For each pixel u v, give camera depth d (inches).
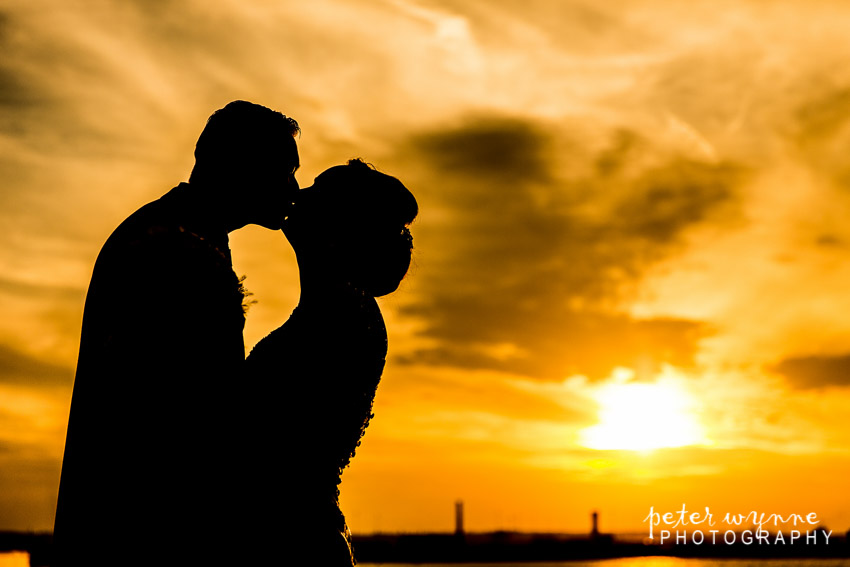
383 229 98.3
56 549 77.6
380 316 100.6
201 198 89.7
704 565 4001.0
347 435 92.4
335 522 88.7
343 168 100.8
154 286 80.3
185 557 75.4
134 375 78.3
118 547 75.2
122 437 77.3
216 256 84.7
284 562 82.4
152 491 76.2
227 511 77.9
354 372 93.7
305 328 93.0
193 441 77.5
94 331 81.7
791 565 3887.8
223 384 80.2
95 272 84.0
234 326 83.1
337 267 97.0
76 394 81.4
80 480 78.0
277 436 87.0
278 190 92.5
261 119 91.1
